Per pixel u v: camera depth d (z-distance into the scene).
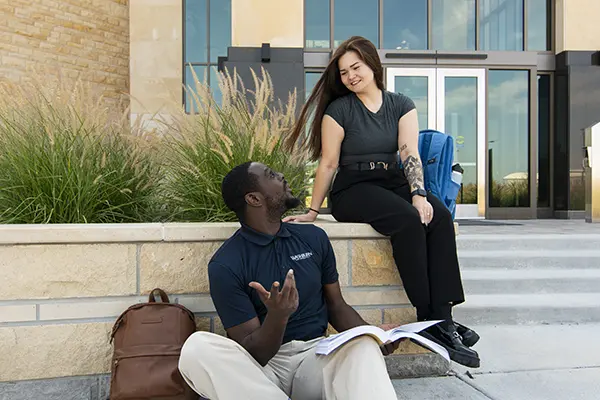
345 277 2.61
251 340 1.70
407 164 2.56
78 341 2.31
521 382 2.52
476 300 3.89
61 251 2.29
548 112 9.55
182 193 3.17
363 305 2.62
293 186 3.28
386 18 9.34
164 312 2.13
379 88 2.71
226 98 3.22
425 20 9.38
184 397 1.99
